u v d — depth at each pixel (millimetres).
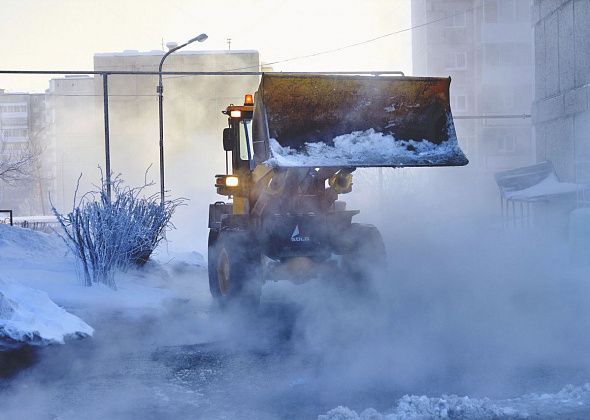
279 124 13195
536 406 7246
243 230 13445
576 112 29188
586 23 28219
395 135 13547
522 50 71125
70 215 14797
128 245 15883
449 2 74000
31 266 16734
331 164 13117
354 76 13219
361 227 13680
